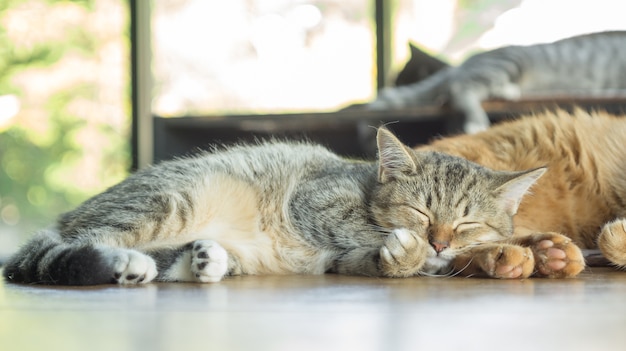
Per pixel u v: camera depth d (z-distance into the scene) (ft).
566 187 4.56
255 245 4.10
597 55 8.48
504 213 4.13
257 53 8.68
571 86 8.40
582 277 3.89
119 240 3.87
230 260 4.02
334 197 4.09
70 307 3.20
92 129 9.02
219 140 7.04
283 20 8.63
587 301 3.28
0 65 9.14
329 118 6.68
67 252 3.69
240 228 4.09
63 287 3.61
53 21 9.12
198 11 8.66
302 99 8.67
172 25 8.66
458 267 3.97
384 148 4.10
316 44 8.63
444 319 3.00
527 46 8.45
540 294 3.43
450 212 4.00
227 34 8.67
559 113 4.79
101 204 3.97
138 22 7.40
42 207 9.00
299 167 4.30
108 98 9.02
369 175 4.24
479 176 4.12
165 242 3.96
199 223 4.01
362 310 3.13
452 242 3.97
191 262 3.81
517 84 8.16
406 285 3.66
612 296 3.38
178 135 6.90
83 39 9.08
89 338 2.79
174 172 4.10
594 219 4.58
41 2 9.12
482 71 7.89
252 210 4.12
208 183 4.05
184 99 8.70
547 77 8.31
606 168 4.57
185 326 2.92
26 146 9.09
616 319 2.99
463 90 7.65
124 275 3.70
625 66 8.48
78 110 9.07
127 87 7.73
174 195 3.96
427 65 8.48
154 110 8.38
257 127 6.88
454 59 8.92
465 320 2.98
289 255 4.11
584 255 4.28
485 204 4.06
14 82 9.12
